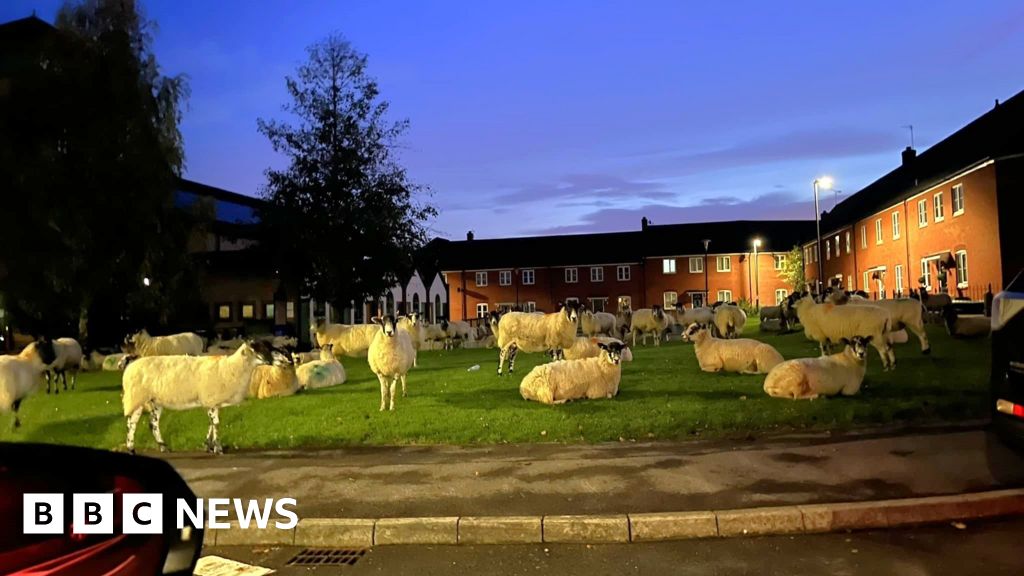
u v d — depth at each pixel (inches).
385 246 1215.6
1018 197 1120.8
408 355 480.1
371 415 450.6
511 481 290.5
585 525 239.6
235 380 378.0
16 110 1039.0
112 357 990.4
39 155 1015.0
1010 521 239.0
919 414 379.2
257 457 362.0
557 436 372.5
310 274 1248.2
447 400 498.6
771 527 237.6
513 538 241.6
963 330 781.3
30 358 531.2
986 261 1168.8
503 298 2635.3
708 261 2481.5
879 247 1652.3
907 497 248.8
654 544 234.1
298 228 1182.9
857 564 208.5
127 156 1099.3
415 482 295.3
